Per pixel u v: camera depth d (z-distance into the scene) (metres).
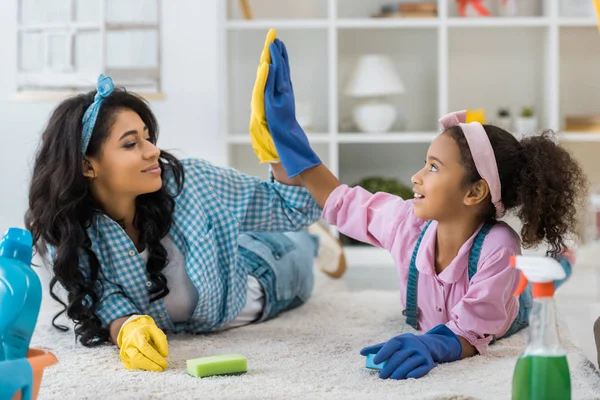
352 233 1.80
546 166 1.54
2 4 3.48
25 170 3.52
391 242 1.73
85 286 1.67
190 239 1.74
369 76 3.32
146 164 1.65
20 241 1.20
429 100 3.56
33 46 3.46
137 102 1.71
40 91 3.23
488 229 1.60
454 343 1.51
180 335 1.80
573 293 2.45
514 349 1.61
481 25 3.29
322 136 3.28
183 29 3.47
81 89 3.21
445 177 1.55
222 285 1.80
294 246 2.12
